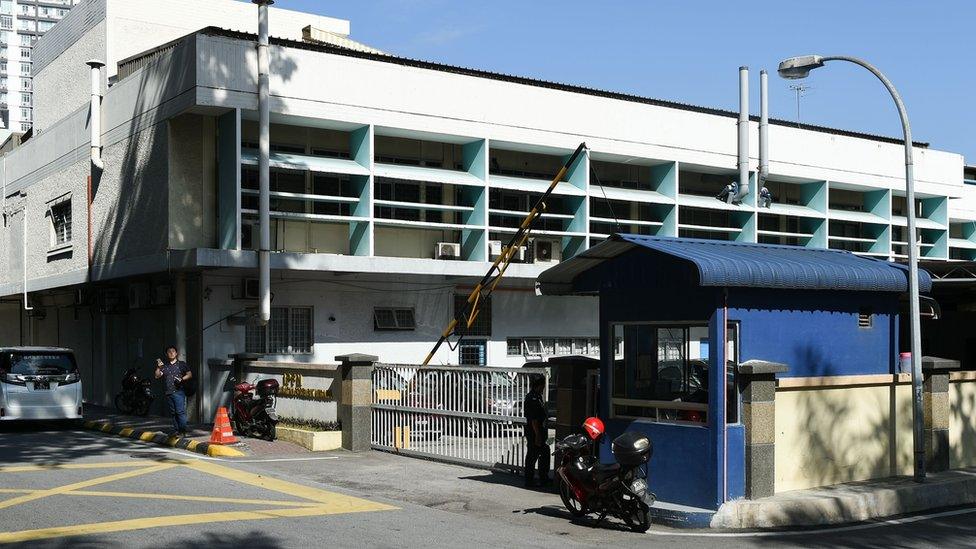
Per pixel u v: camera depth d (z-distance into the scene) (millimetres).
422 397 17188
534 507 12609
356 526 10922
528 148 26547
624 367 13039
